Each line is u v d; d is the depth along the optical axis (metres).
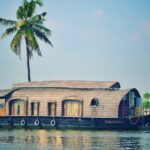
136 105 93.56
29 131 85.75
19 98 94.94
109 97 90.12
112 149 61.91
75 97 91.50
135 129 88.88
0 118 94.38
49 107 93.19
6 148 62.78
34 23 106.81
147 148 62.91
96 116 90.06
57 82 95.62
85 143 67.44
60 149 61.91
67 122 90.50
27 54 106.50
